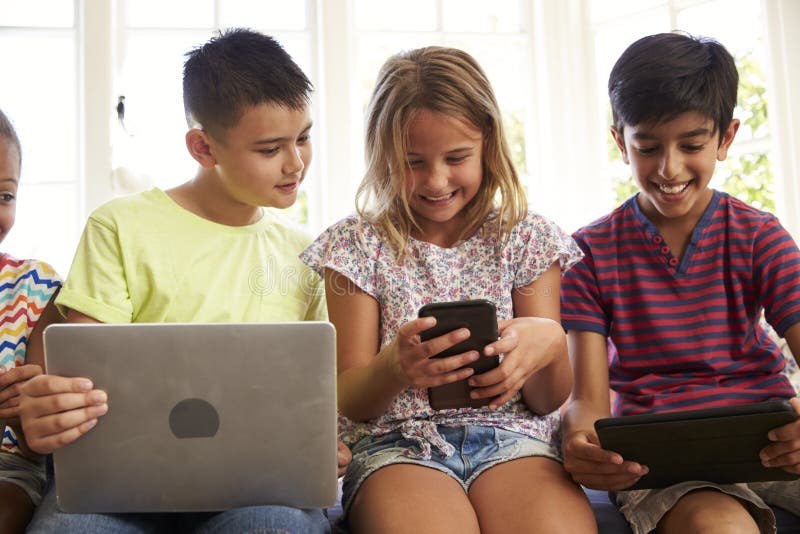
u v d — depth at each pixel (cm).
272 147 146
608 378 155
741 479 124
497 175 146
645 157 149
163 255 150
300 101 147
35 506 131
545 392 139
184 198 157
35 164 244
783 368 153
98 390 104
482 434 135
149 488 107
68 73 245
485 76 149
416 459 129
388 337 143
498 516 121
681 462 121
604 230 160
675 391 146
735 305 151
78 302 144
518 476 127
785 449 116
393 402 140
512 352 125
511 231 146
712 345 149
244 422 105
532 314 145
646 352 153
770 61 227
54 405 103
